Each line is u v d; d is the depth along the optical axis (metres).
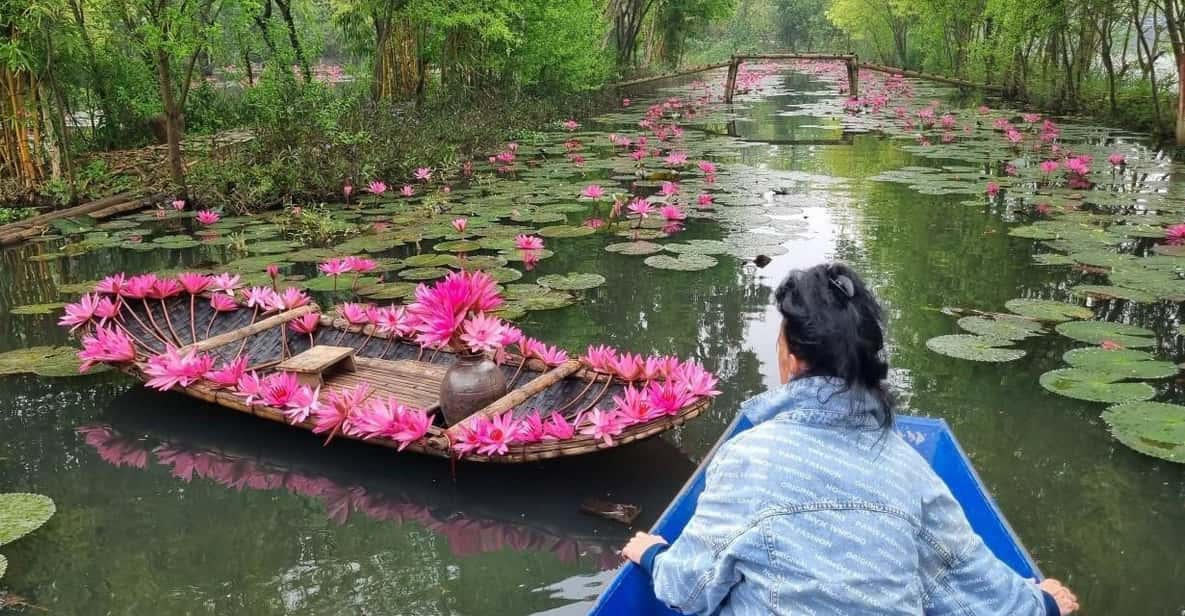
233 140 11.62
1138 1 13.20
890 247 6.66
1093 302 5.35
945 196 8.66
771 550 1.58
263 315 4.61
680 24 29.22
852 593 1.54
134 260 6.68
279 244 6.90
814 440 1.63
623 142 11.95
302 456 3.64
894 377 4.24
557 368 3.66
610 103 19.25
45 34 8.31
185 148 11.33
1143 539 2.98
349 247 6.67
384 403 3.60
